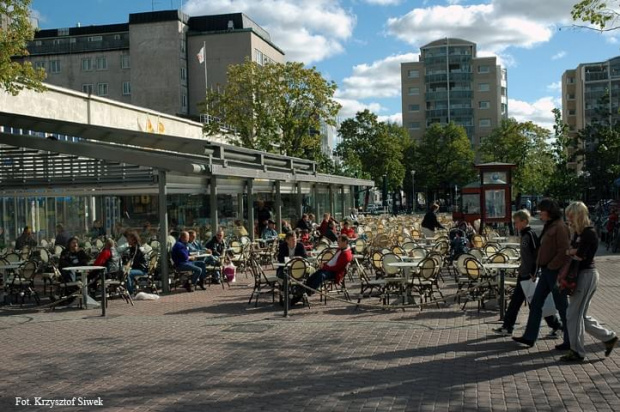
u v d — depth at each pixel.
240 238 21.11
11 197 20.06
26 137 18.84
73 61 75.94
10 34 19.14
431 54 113.50
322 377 7.97
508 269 12.96
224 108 42.03
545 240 8.89
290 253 14.74
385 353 9.15
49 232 19.72
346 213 39.25
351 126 74.88
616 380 7.53
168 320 12.33
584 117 109.44
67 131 20.91
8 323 12.43
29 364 8.96
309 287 13.48
